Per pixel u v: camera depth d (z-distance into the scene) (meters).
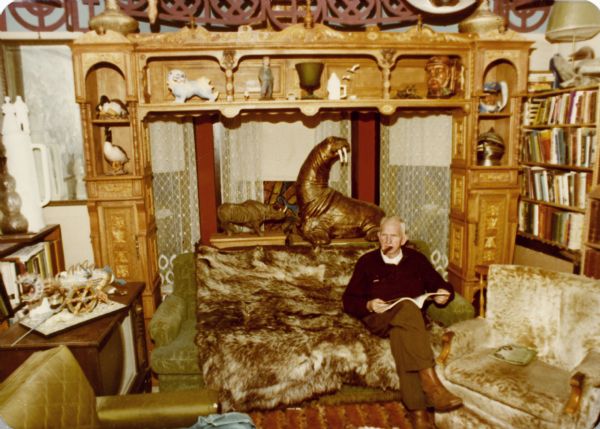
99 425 1.84
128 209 3.17
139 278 3.25
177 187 3.64
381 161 3.82
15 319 2.68
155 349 2.71
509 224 3.47
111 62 3.00
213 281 3.11
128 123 3.26
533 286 2.58
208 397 1.95
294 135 3.68
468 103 3.34
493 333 2.70
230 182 3.72
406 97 3.37
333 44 3.15
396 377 2.60
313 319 2.88
